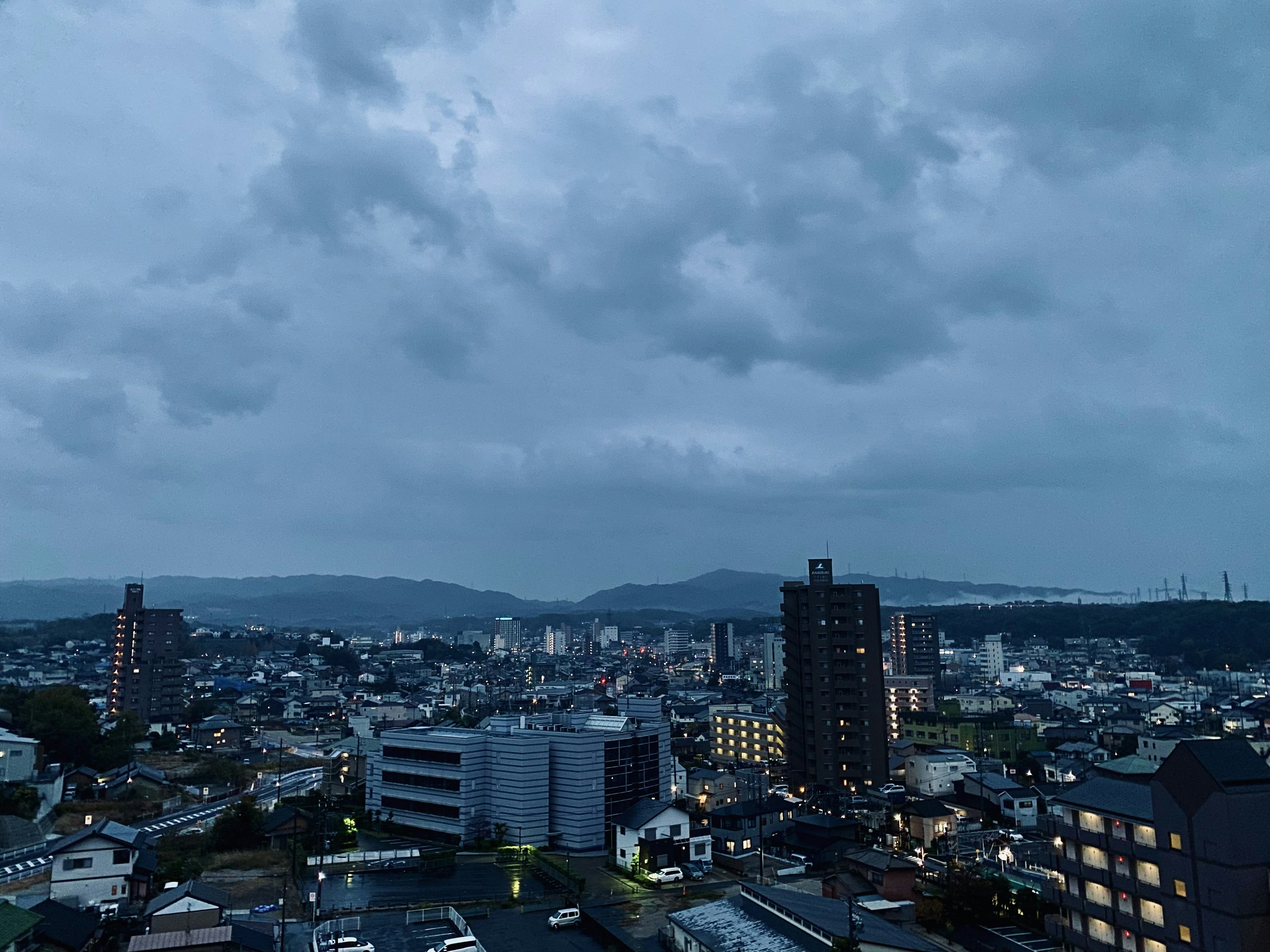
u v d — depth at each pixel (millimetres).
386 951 54312
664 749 95812
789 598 125438
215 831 83125
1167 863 46844
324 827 76938
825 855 79438
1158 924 47312
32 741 100500
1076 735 151875
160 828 92938
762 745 143875
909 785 114250
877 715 113438
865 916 54781
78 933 51812
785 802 92562
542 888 70312
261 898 66188
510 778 85562
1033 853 79312
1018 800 96438
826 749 114000
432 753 89500
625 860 77188
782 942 50531
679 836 76812
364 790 106062
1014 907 60781
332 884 71250
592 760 86250
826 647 116312
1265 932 42375
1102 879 51281
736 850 83500
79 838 63844
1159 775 47656
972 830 91750
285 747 165375
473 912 63312
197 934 49750
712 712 155500
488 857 81250
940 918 61656
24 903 61812
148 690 180000
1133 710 180500
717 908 57594
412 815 89500
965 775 107438
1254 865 43031
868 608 116250
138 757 139500
